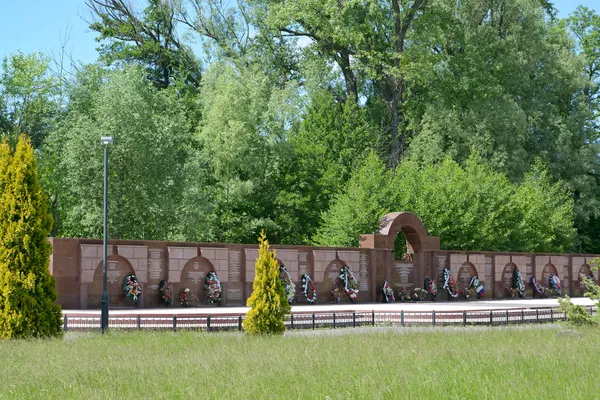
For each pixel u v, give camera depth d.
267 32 73.44
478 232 55.88
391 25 71.44
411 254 46.09
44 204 21.20
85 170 47.69
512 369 14.48
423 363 15.45
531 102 70.62
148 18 71.56
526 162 67.38
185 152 56.41
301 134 65.62
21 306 20.45
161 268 34.09
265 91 62.81
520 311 30.56
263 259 22.58
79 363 15.51
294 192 61.78
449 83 67.44
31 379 13.47
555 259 55.94
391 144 74.06
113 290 32.19
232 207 59.75
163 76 73.75
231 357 16.58
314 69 68.31
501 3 69.06
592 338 20.92
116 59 70.50
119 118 48.59
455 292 46.84
